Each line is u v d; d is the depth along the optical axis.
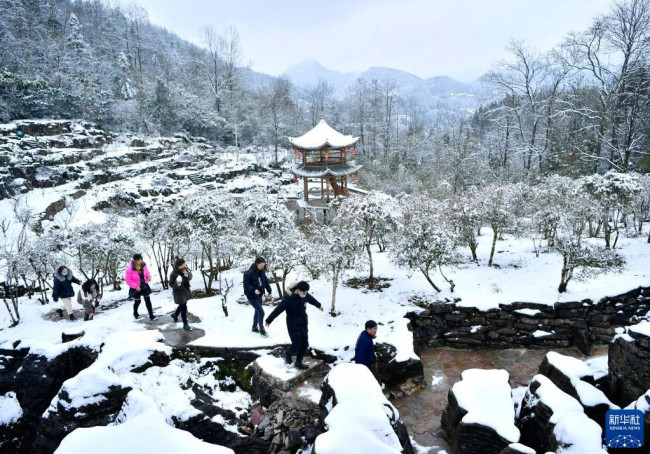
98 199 25.06
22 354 8.49
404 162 53.47
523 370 8.20
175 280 8.16
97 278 13.94
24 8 42.97
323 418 5.21
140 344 6.95
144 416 3.59
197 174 33.59
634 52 23.28
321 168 29.81
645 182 14.23
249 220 11.69
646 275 10.12
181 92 50.22
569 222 11.34
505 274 11.41
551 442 4.70
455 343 9.38
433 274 11.91
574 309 8.97
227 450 3.18
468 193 14.95
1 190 21.61
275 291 11.16
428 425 6.30
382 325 8.67
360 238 9.60
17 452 7.34
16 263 10.35
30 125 29.36
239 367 7.49
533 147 30.09
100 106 37.72
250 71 74.00
